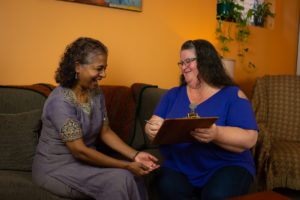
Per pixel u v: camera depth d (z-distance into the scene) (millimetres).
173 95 1747
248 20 3609
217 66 1595
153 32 2781
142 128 2254
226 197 1274
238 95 1508
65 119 1444
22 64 2254
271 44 3738
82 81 1566
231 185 1319
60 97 1507
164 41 2857
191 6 2996
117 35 2586
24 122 1851
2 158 1770
